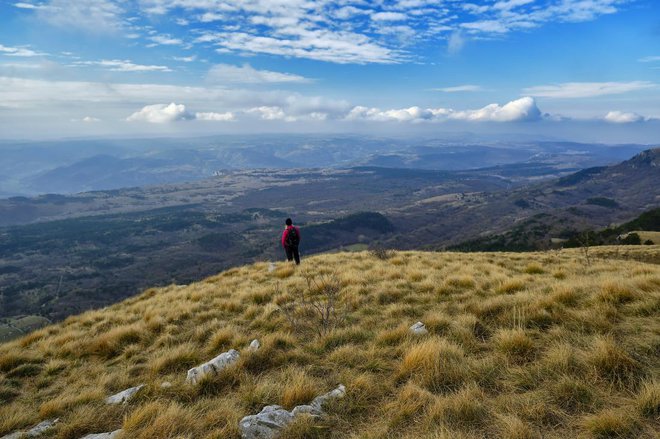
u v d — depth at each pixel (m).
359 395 5.15
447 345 6.07
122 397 5.98
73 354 8.68
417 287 10.55
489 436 3.94
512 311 7.23
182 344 8.15
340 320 8.49
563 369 4.94
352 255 18.05
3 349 9.62
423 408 4.64
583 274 11.72
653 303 6.43
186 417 4.93
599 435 3.73
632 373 4.59
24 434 5.19
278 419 4.72
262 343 7.36
